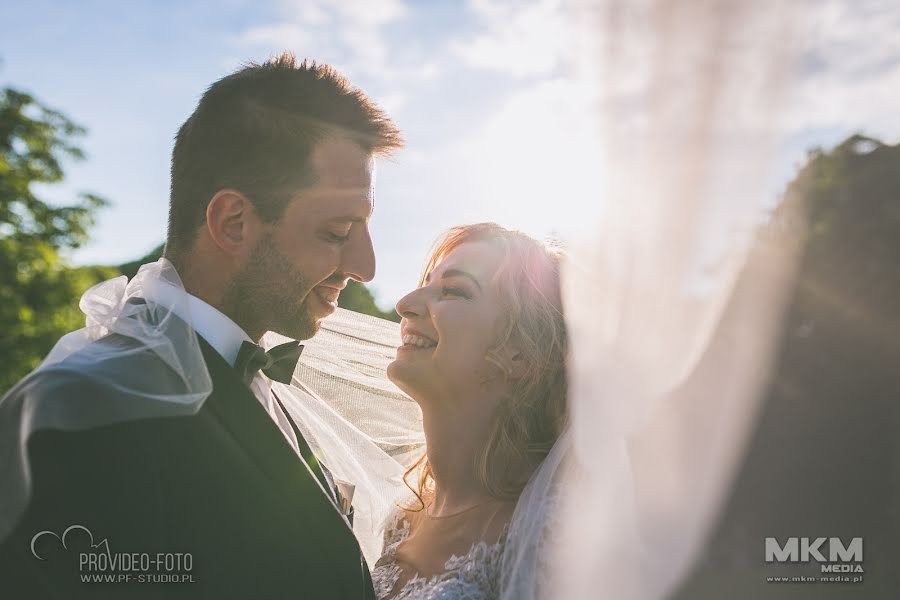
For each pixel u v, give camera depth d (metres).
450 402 2.13
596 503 1.38
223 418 1.72
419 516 2.30
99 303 1.84
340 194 1.95
